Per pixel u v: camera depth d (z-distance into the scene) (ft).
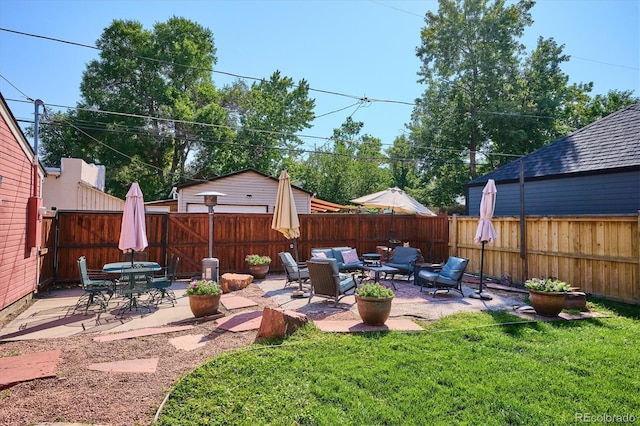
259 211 55.42
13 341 16.08
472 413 10.01
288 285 29.37
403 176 118.21
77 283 30.30
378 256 34.40
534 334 16.89
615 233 24.41
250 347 14.62
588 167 34.35
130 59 85.51
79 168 45.42
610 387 11.60
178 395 10.64
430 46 81.30
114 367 12.96
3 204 18.99
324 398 10.60
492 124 73.05
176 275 33.27
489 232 26.14
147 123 84.84
